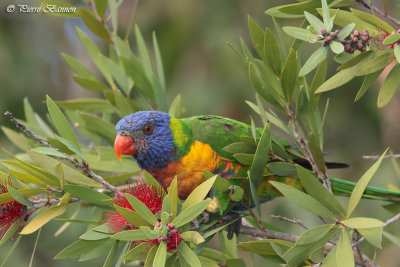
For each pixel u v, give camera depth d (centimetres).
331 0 510
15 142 702
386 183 1050
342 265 428
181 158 635
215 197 574
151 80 753
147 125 636
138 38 760
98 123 712
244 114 1193
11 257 1066
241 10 1203
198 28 1223
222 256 627
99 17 766
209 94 1188
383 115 1145
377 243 421
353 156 1186
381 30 466
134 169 696
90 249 521
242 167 646
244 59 563
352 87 1173
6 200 485
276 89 571
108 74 770
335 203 458
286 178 662
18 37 1252
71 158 477
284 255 447
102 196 517
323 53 443
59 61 1337
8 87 1194
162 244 427
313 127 585
